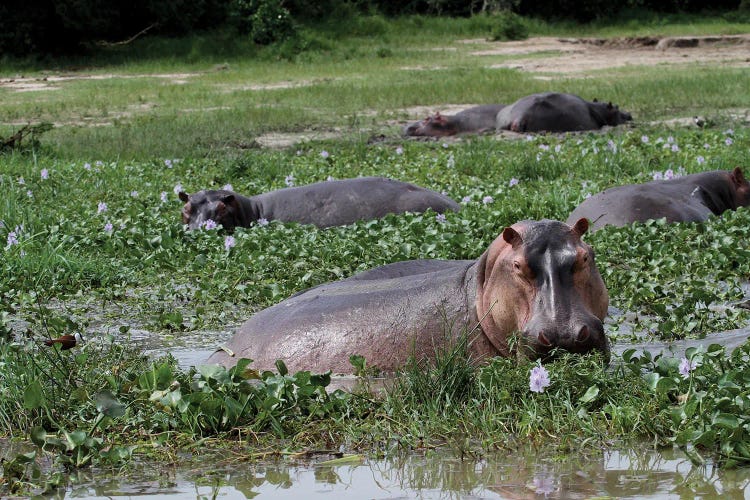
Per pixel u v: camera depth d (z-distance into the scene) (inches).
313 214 959.6
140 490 356.2
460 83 2142.0
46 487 358.6
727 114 1646.2
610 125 1674.5
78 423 424.5
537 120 1642.5
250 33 3024.1
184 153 1401.3
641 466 360.2
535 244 453.4
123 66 2768.2
